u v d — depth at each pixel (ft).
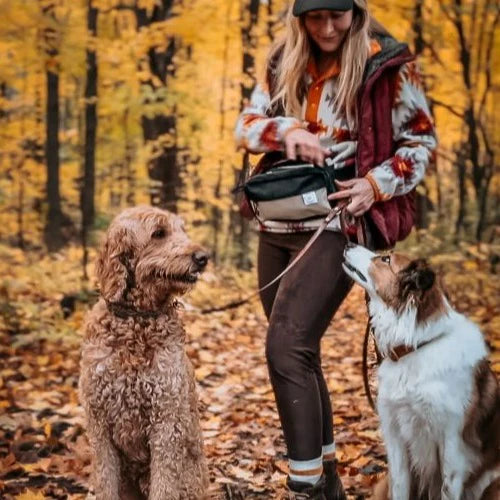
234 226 57.36
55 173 48.98
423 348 12.52
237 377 24.43
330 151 12.34
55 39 35.40
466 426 12.53
